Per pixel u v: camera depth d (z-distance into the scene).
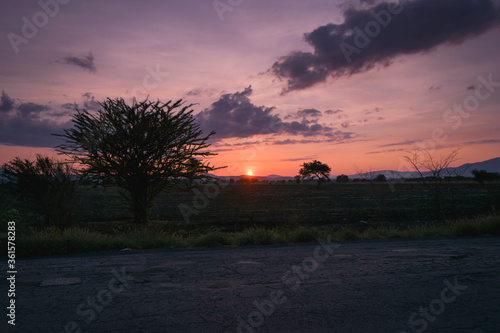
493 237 9.84
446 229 11.11
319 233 10.20
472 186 55.22
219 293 4.30
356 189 61.91
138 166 15.27
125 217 17.81
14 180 11.34
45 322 3.39
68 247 7.82
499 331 3.12
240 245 9.14
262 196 42.78
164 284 4.74
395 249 7.54
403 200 31.27
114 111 14.71
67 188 11.80
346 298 4.07
